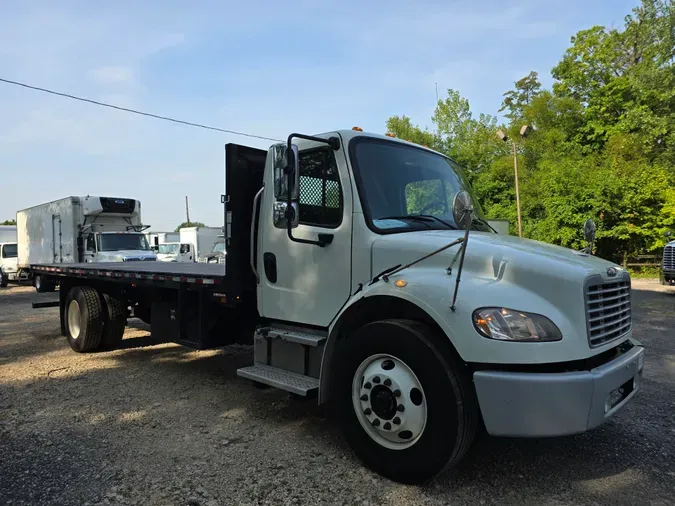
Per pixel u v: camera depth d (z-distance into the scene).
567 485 3.23
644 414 4.52
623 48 31.97
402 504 3.00
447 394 2.96
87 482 3.30
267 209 4.39
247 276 4.77
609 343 3.23
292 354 4.13
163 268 7.45
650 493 3.13
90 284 7.50
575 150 29.56
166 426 4.32
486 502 3.02
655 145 26.52
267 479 3.33
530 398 2.80
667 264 14.41
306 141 4.12
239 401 4.99
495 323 2.88
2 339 8.56
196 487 3.23
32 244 22.25
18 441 4.01
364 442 3.40
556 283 3.01
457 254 3.29
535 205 26.12
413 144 4.47
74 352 7.36
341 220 3.83
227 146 4.60
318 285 3.98
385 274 3.45
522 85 37.91
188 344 5.37
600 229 22.61
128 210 19.91
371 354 3.35
